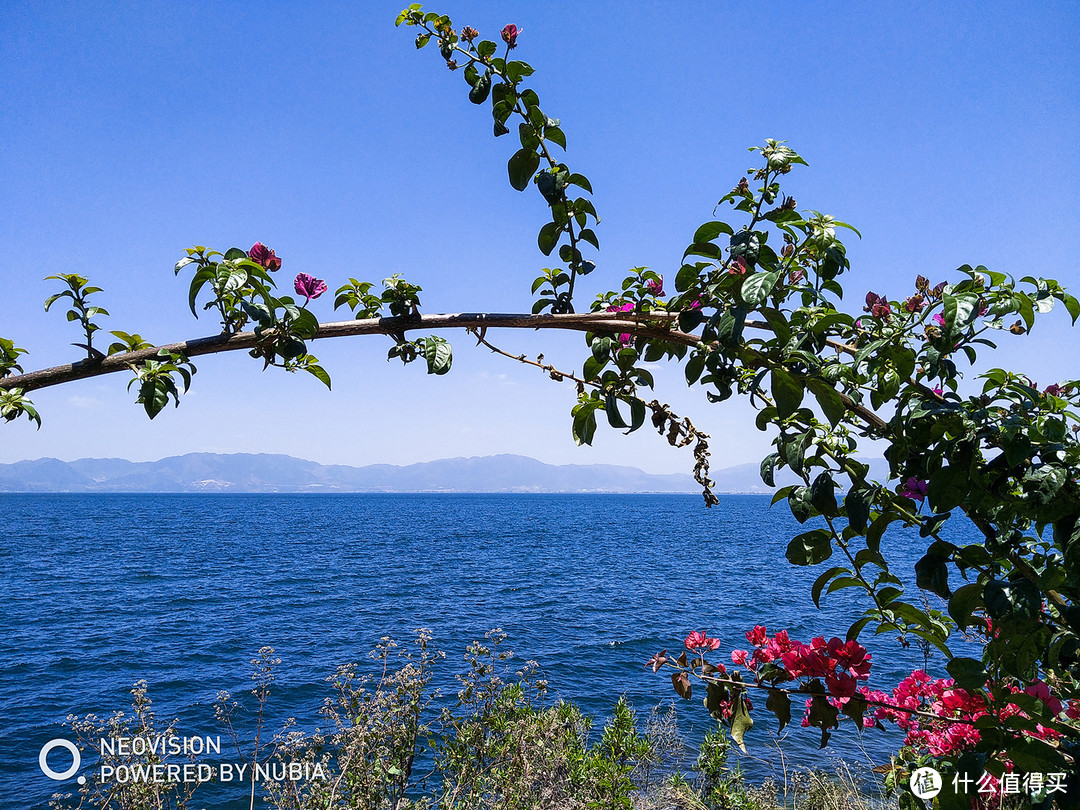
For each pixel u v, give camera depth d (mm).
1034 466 1505
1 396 1256
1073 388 1709
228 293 1442
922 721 2938
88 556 46906
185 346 1433
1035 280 1692
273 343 1515
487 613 24422
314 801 4184
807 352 1640
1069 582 1455
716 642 2402
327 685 14359
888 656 13758
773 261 1681
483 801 4918
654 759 8711
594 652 17531
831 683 2090
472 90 1815
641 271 2039
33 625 22531
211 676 15680
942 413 1511
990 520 1571
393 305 1752
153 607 26156
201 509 148625
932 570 1560
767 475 1660
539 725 5398
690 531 81500
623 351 2043
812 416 1639
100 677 15781
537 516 122375
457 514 129375
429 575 36719
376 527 86812
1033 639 1623
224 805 7926
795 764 8734
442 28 1834
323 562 44094
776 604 26297
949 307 1491
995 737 1602
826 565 42250
